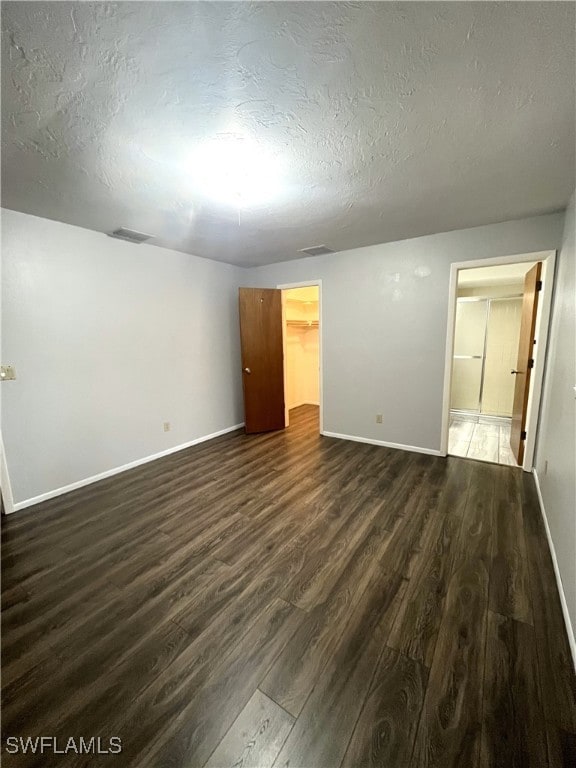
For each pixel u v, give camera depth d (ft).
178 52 3.63
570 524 5.22
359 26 3.37
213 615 5.25
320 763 3.40
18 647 4.75
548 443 8.21
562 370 7.19
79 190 6.95
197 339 13.35
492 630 4.86
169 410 12.39
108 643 4.79
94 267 9.80
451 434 14.28
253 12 3.21
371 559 6.46
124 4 3.09
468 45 3.60
